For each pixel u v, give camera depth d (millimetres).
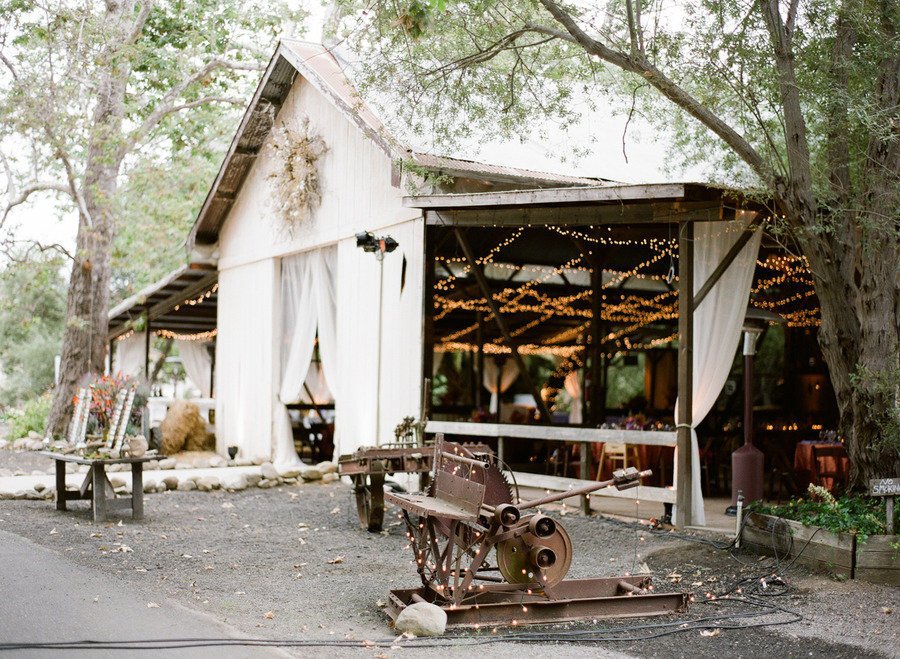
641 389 19594
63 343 17656
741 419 13094
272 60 14414
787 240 9883
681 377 9586
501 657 5234
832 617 6230
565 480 10703
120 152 18078
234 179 16562
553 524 6117
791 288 13836
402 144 11156
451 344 18578
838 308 8094
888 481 7320
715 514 10305
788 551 7863
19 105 16266
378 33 9672
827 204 8273
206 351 23750
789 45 7906
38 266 18078
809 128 8664
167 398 20969
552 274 15023
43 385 28641
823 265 8023
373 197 12922
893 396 7867
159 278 27062
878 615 6262
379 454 9562
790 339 14977
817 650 5520
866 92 7805
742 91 8539
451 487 6352
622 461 11852
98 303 17891
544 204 10406
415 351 11867
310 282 14938
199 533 9312
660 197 8945
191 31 18359
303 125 14703
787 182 8039
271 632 5645
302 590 6910
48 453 10484
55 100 16438
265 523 10062
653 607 6324
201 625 5648
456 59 9398
